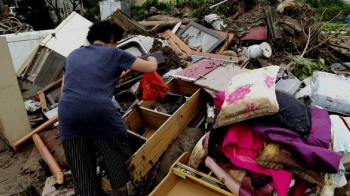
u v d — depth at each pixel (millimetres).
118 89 3354
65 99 1711
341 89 2338
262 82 1794
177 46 4336
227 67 3064
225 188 1791
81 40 4250
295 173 1596
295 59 3910
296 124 1663
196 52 4141
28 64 4250
